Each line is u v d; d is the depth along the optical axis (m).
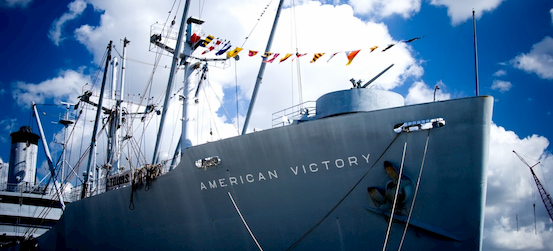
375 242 11.13
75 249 18.16
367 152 11.12
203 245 13.59
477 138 10.45
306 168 11.72
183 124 19.23
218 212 13.20
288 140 11.83
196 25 20.45
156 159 18.16
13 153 27.83
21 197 24.19
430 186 10.68
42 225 24.59
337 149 11.35
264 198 12.34
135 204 15.35
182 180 13.85
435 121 10.71
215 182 13.12
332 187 11.50
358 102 12.70
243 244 12.82
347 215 11.38
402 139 10.88
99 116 22.02
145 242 15.09
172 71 17.81
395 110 10.91
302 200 11.84
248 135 12.41
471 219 10.46
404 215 10.80
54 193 25.30
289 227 12.05
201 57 20.28
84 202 17.80
